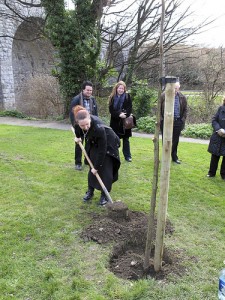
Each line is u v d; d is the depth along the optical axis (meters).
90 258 3.21
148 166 6.46
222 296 2.54
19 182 5.43
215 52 16.66
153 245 3.43
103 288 2.76
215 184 5.49
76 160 6.12
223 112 5.44
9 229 3.79
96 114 5.95
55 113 16.78
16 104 18.22
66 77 13.15
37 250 3.37
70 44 12.62
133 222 3.91
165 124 2.58
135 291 2.69
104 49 15.86
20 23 17.02
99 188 4.34
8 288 2.76
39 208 4.39
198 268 3.07
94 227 3.71
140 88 13.48
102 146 4.05
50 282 2.82
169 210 4.41
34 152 7.45
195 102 15.48
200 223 4.04
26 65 19.47
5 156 7.10
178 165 6.58
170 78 2.47
